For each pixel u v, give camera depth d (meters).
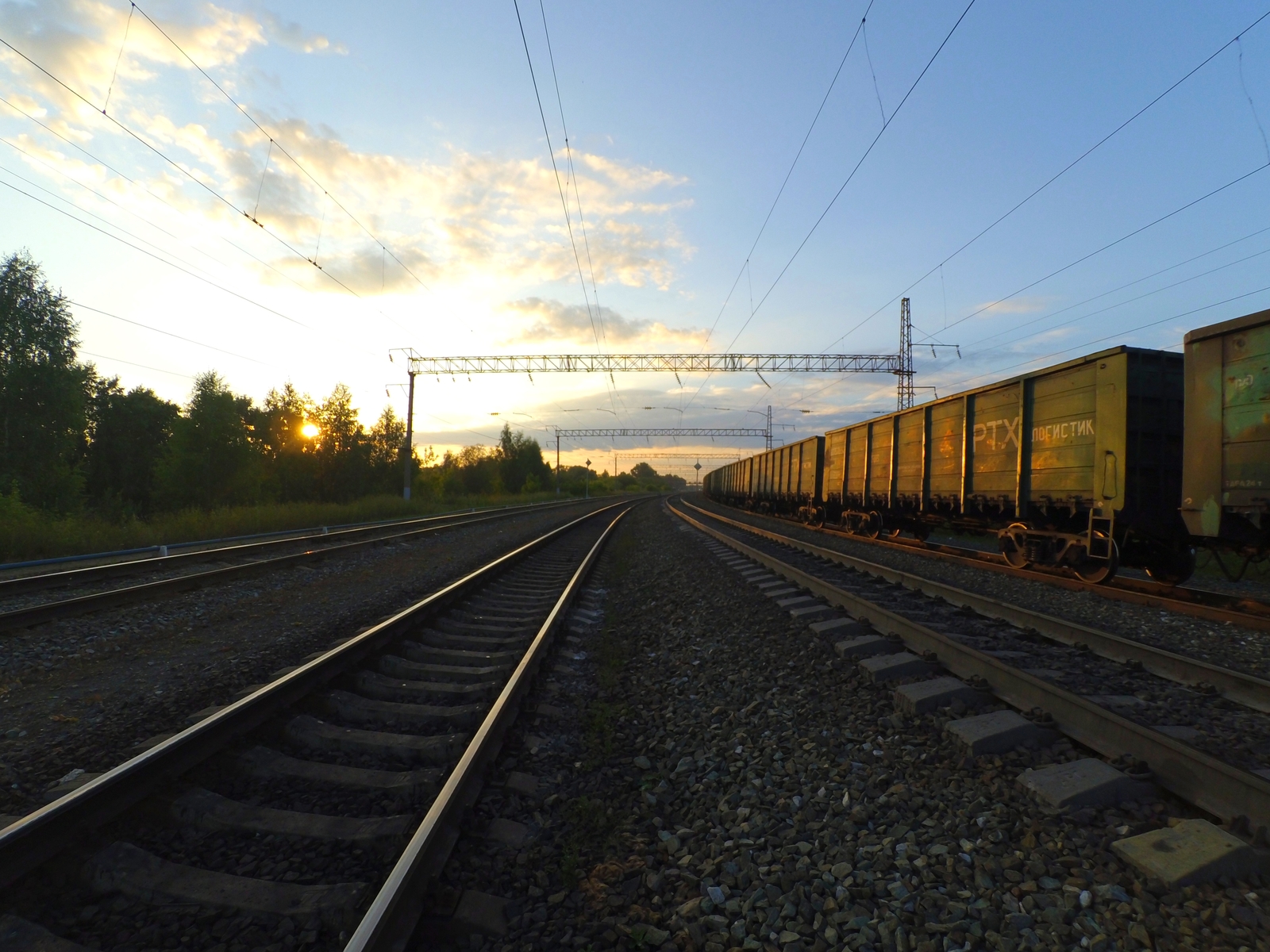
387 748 4.31
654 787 4.11
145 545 17.11
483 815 3.55
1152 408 9.40
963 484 13.07
